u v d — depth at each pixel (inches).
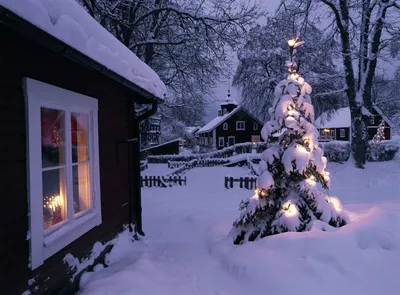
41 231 105.9
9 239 91.4
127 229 210.1
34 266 101.0
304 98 195.8
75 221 132.8
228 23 558.3
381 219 171.8
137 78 159.2
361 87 715.4
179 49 642.8
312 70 930.7
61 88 122.6
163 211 353.7
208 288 134.5
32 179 101.5
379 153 860.6
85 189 151.5
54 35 84.5
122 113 208.4
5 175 90.6
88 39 109.1
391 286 120.1
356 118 706.8
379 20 676.7
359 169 680.4
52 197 121.6
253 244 165.0
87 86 151.1
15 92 96.2
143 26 634.2
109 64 123.3
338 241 147.5
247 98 1177.4
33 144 102.5
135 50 644.1
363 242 150.9
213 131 1533.0
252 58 1067.9
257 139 1549.0
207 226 263.7
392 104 1444.4
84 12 122.9
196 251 192.9
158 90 199.2
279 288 124.3
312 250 143.6
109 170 181.8
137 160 233.8
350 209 253.8
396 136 1689.2
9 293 90.4
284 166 181.3
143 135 1009.5
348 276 126.7
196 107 976.3
